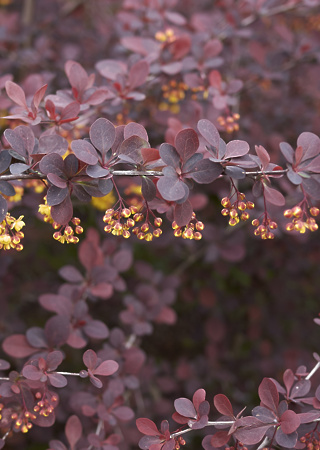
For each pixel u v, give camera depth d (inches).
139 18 46.4
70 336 36.7
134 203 38.4
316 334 64.2
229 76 47.5
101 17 67.6
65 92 36.0
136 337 46.3
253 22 50.0
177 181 30.4
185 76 39.2
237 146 31.1
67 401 43.1
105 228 31.0
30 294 58.9
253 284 61.4
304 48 45.1
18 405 33.2
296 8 46.5
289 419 30.9
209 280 60.1
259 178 31.5
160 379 52.9
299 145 31.2
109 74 38.4
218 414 53.0
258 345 63.2
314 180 31.3
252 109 57.6
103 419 36.3
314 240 55.7
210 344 58.2
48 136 31.4
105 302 60.7
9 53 52.9
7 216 31.1
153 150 30.4
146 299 43.5
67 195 30.6
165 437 31.6
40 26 60.3
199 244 56.2
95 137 30.5
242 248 48.4
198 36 43.6
